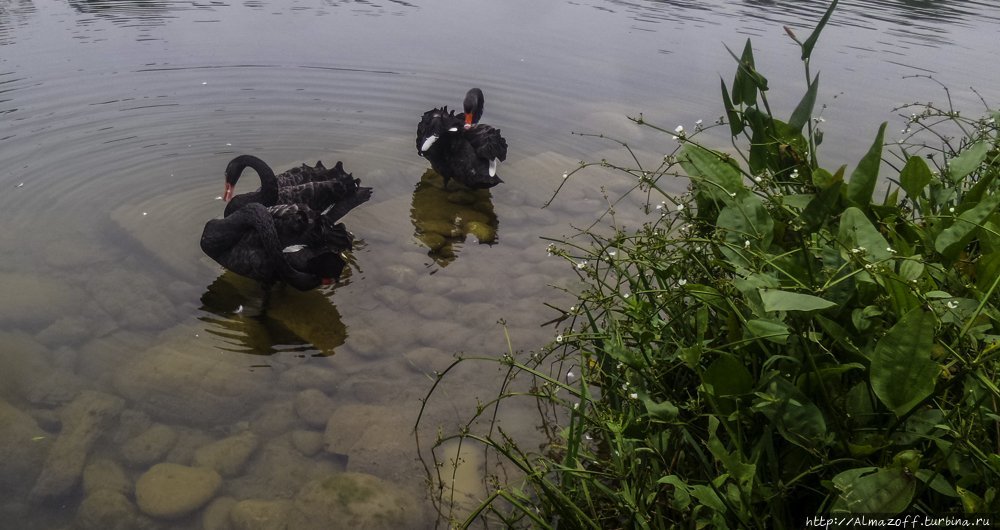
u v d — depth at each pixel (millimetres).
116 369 4121
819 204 2895
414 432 3758
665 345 3357
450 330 4629
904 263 2508
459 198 6680
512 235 5977
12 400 3818
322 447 3695
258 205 4996
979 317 2527
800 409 2400
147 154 7039
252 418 3857
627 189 6695
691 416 3156
